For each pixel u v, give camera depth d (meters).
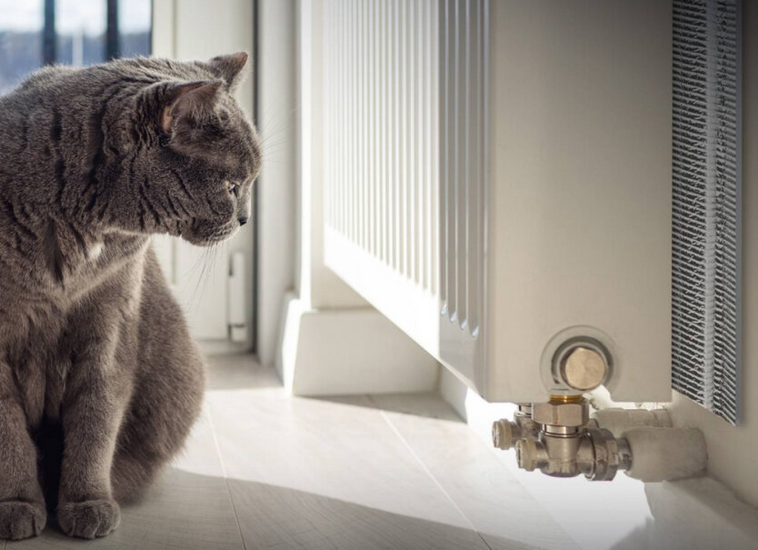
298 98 2.12
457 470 1.45
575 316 0.93
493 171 0.91
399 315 1.34
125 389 1.28
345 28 1.66
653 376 0.96
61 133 1.11
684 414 1.05
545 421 1.00
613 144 0.92
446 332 1.09
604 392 1.22
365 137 1.52
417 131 1.23
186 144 1.13
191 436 1.59
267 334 2.20
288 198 2.18
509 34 0.90
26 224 1.10
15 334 1.19
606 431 1.03
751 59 0.89
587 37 0.91
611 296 0.94
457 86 1.02
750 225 0.91
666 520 1.01
